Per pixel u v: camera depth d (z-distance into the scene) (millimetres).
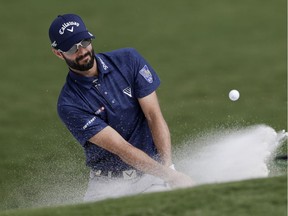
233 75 52219
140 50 59000
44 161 35250
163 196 20859
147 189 25891
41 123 42750
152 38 61812
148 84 25766
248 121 40094
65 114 25547
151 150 26344
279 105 43625
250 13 68125
